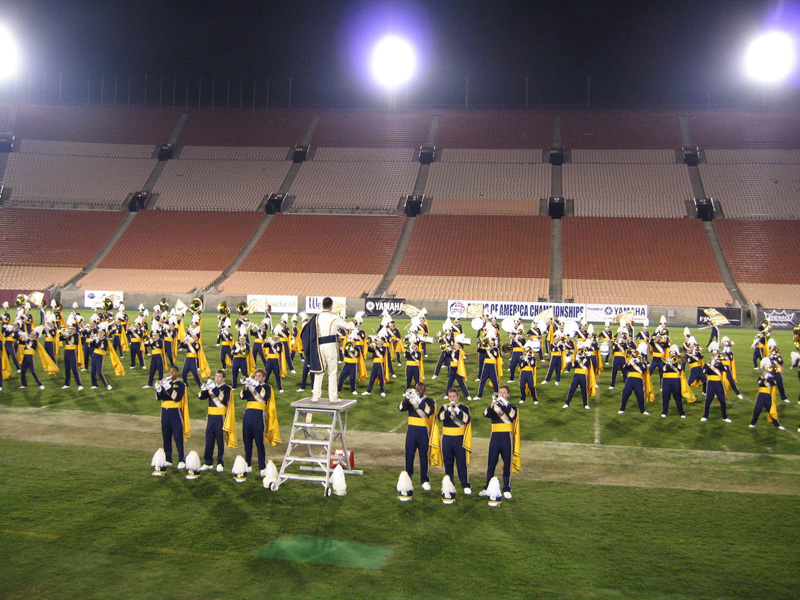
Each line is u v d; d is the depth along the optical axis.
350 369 17.72
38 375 19.09
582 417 15.03
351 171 56.12
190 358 17.69
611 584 6.98
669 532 8.38
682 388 17.16
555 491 9.94
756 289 40.31
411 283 43.47
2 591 6.71
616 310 37.44
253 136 60.56
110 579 7.00
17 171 54.75
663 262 44.06
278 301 41.44
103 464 11.05
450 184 53.97
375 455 11.80
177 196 53.97
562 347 19.53
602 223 48.62
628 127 58.62
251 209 52.66
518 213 50.41
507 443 9.69
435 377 20.30
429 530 8.41
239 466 10.28
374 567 7.34
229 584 6.92
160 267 46.38
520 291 42.03
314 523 8.61
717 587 6.93
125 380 19.00
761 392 14.09
